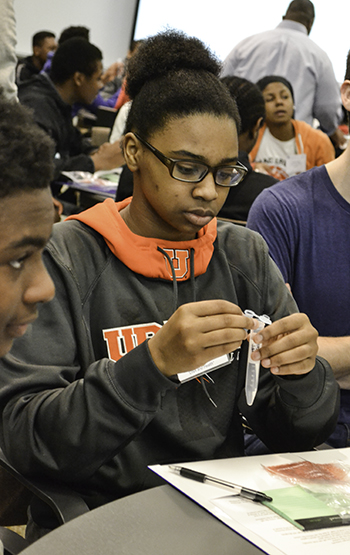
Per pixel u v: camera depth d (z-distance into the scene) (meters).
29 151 0.48
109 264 1.03
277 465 0.83
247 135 2.35
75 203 3.13
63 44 3.48
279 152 3.37
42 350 0.93
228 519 0.66
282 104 3.28
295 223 1.44
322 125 4.28
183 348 0.79
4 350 0.55
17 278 0.50
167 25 1.10
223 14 5.68
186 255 1.07
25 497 1.08
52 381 0.92
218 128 0.95
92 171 3.19
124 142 1.03
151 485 0.97
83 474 0.86
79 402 0.84
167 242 1.05
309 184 1.48
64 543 0.60
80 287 0.99
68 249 1.00
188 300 1.06
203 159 0.94
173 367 0.81
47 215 0.50
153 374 0.81
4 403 0.92
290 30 3.99
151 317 1.02
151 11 6.18
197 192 0.95
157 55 1.00
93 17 7.27
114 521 0.65
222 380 1.07
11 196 0.47
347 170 1.42
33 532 0.98
